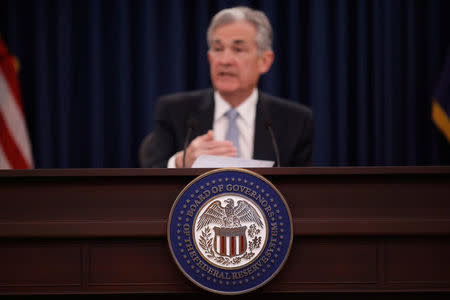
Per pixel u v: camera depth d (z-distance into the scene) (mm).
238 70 4672
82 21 8047
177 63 7852
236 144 4715
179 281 2734
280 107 4879
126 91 7949
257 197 2695
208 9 7926
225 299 2736
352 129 8250
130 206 2770
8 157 6949
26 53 8094
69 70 7957
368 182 2797
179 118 4887
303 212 2785
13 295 2742
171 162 4090
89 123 8062
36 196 2766
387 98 8148
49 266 2744
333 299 2795
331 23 8102
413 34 8164
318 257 2770
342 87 8062
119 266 2750
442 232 2742
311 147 4871
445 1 8195
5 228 2721
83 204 2768
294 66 7992
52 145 8086
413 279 2766
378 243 2779
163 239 2764
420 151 8281
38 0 7902
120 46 7934
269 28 4820
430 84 8195
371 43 8234
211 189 2697
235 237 2666
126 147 7977
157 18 7961
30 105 8117
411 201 2789
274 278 2740
